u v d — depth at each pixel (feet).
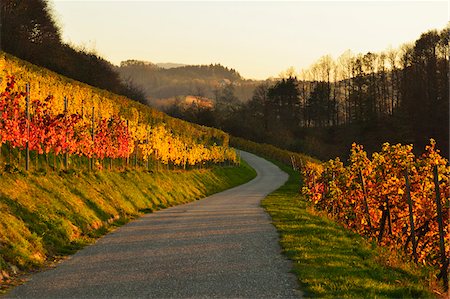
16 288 30.86
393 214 59.77
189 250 43.62
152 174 105.40
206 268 36.24
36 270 36.04
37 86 87.40
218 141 274.77
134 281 32.50
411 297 30.68
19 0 244.22
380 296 29.35
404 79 387.14
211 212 77.97
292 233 53.36
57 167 71.92
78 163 85.20
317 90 492.13
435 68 342.64
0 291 30.04
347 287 30.63
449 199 50.16
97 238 51.21
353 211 67.87
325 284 31.17
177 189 110.52
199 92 542.16
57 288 30.83
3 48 221.05
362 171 63.41
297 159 282.15
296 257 39.68
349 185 66.59
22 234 40.34
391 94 409.49
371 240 56.08
